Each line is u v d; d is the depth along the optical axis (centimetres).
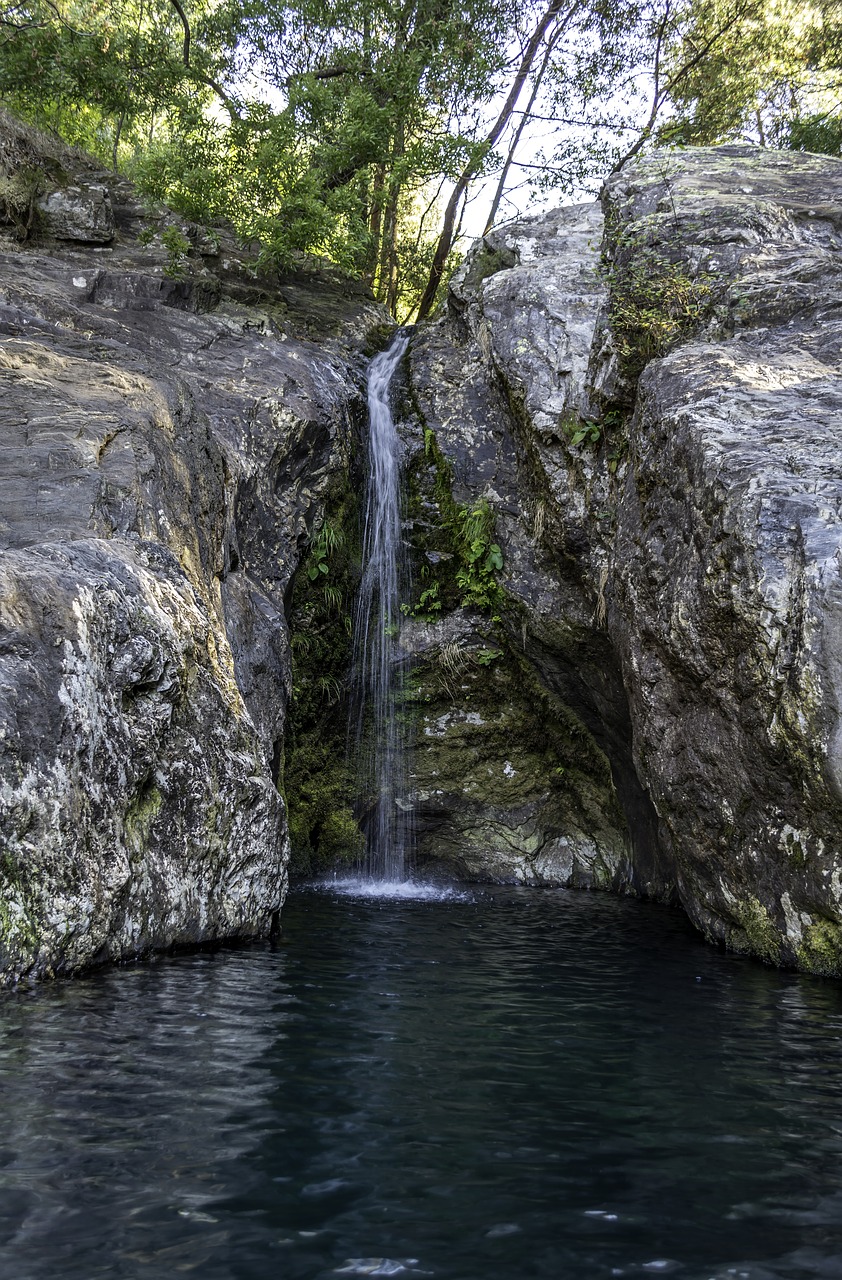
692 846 652
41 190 1141
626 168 1116
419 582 1088
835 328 769
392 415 1159
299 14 1371
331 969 507
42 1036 347
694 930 716
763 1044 388
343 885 947
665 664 671
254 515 913
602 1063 353
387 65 1321
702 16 1627
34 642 452
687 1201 234
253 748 607
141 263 1148
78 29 1388
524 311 1047
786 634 520
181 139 1244
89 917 452
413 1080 322
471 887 988
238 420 922
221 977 466
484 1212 225
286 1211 221
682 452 650
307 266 1436
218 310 1140
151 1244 204
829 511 525
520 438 1035
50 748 441
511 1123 284
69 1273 191
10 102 1384
